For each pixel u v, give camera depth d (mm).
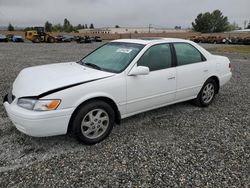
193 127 4629
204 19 102188
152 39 4922
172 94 4848
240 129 4598
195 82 5238
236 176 3189
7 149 3686
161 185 2988
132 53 4395
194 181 3072
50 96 3420
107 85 3871
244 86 7918
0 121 4609
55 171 3203
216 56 5891
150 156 3594
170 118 5016
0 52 20031
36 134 3443
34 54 18469
